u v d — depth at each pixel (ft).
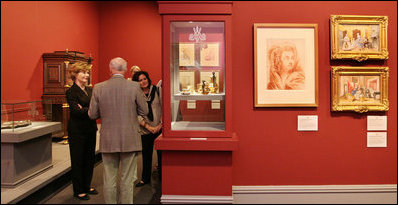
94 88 8.97
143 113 9.14
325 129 10.06
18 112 10.84
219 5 9.19
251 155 10.07
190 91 9.84
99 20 25.45
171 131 9.45
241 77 9.99
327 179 10.11
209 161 9.34
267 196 10.03
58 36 19.19
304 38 9.82
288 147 10.06
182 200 9.35
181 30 9.71
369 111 10.09
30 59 16.26
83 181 10.50
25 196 9.48
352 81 9.90
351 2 10.00
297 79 9.87
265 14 9.95
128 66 25.52
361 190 10.03
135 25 25.43
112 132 8.72
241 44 9.97
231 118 9.37
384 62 10.09
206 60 9.77
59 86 17.31
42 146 11.58
